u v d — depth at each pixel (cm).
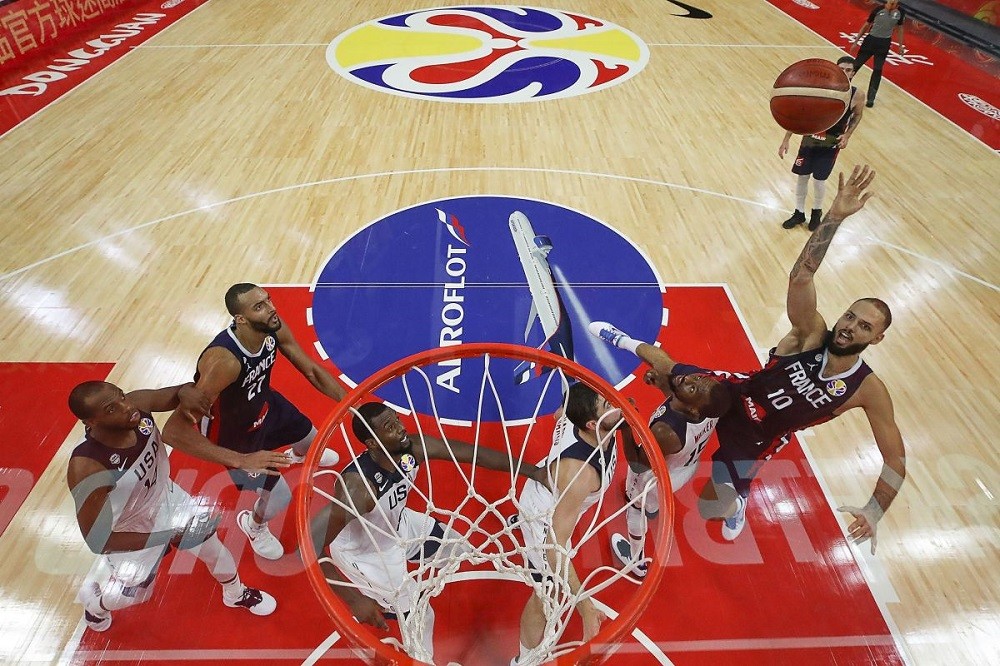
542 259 417
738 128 588
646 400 326
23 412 308
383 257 418
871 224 454
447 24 839
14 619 229
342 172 510
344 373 339
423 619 219
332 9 889
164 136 557
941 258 423
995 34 746
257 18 850
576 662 189
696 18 862
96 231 436
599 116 611
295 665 222
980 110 619
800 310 254
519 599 230
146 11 868
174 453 266
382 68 707
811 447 294
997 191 493
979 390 329
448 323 371
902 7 839
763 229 450
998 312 380
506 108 625
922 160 532
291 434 290
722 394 271
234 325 262
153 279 395
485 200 477
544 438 303
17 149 532
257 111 605
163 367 336
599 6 909
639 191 492
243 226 445
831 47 766
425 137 568
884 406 256
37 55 718
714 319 374
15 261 408
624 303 386
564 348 355
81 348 345
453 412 316
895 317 376
